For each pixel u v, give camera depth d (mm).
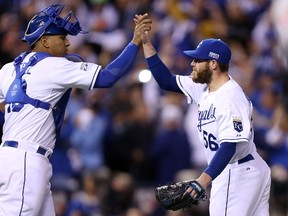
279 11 62781
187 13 61125
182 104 52000
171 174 49594
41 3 61844
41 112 27719
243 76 58344
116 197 47500
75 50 58562
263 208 28844
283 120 51344
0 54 57469
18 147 27625
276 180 46781
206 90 28734
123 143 50719
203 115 28094
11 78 28266
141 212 46656
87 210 46875
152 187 49969
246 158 28297
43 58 27953
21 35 58938
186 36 58125
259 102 55438
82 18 62219
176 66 55812
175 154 49594
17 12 62375
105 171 49219
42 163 27750
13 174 27406
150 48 28969
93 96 52094
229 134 27000
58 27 28125
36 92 27719
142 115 51469
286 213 46344
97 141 50750
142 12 61031
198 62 28188
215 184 28422
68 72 27562
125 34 60094
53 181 48906
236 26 63000
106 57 57781
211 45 28047
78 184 48906
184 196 26750
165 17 60750
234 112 27328
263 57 61500
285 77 58000
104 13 62594
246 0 64625
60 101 28094
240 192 28125
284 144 50531
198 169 49906
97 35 61031
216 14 62438
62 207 47719
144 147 50688
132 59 28266
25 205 27328
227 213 28125
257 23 63812
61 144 50062
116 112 51719
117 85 53562
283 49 61250
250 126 27625
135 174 50531
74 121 50969
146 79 35344
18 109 27750
